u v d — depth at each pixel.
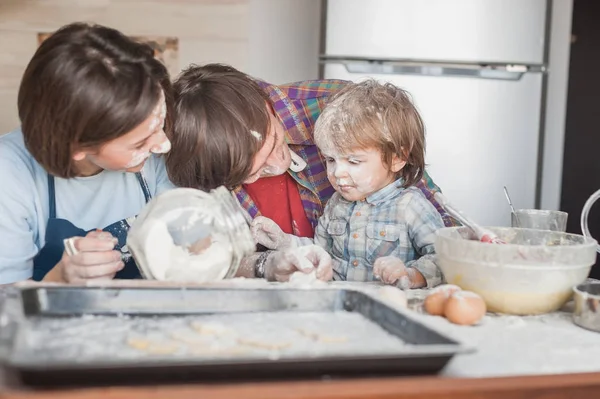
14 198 1.25
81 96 1.03
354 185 1.36
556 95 3.25
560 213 1.30
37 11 2.95
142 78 1.07
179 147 1.29
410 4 2.71
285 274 1.24
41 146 1.11
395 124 1.35
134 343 0.78
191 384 0.70
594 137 3.46
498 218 2.86
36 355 0.74
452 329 0.97
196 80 1.34
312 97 1.62
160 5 3.03
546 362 0.84
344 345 0.80
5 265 1.23
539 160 2.85
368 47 2.72
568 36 3.21
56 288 0.92
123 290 0.94
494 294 1.05
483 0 2.73
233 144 1.27
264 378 0.72
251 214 1.54
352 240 1.44
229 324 0.89
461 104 2.77
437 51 2.74
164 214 1.05
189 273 1.05
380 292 1.05
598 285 1.08
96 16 3.00
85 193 1.36
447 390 0.73
